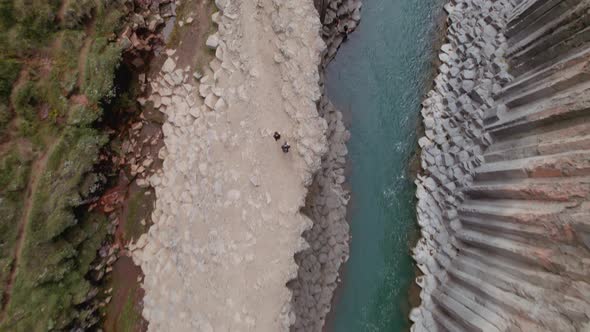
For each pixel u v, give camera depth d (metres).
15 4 16.33
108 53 17.34
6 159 15.93
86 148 16.67
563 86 13.17
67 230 16.22
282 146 14.68
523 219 12.95
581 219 10.89
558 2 14.43
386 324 17.39
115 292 16.88
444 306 15.94
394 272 18.09
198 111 17.58
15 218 15.73
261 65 16.16
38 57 16.88
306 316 16.08
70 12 17.12
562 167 12.10
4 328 14.93
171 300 15.27
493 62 17.77
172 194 16.95
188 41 18.77
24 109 16.42
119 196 17.70
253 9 16.67
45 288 15.49
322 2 18.23
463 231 16.78
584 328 10.51
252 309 13.48
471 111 18.00
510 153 14.88
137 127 18.44
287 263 13.74
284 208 14.32
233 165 15.46
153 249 16.73
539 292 11.97
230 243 14.45
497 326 12.99
